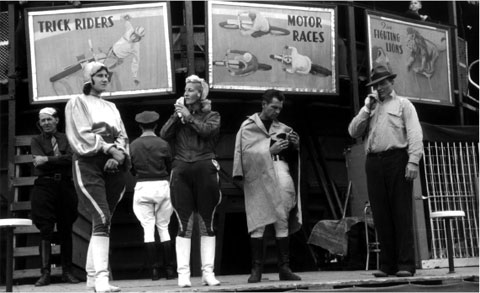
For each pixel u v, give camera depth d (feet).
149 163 24.57
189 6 28.53
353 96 30.14
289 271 20.54
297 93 29.32
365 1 36.32
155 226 26.86
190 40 28.35
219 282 19.57
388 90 21.50
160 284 21.44
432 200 29.09
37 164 23.90
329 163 33.06
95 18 28.27
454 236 29.43
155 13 28.22
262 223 20.29
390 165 21.18
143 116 24.97
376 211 21.54
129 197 29.68
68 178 24.45
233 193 30.30
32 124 31.55
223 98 31.07
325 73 29.78
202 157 19.40
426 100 32.09
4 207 31.32
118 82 28.14
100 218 17.60
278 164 21.07
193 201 19.48
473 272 23.49
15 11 31.42
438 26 32.86
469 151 30.22
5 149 31.71
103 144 17.61
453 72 33.24
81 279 27.20
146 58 28.19
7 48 29.91
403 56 31.48
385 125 21.33
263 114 21.09
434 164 29.45
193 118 19.25
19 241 28.91
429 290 19.38
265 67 28.89
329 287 18.44
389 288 18.88
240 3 28.66
